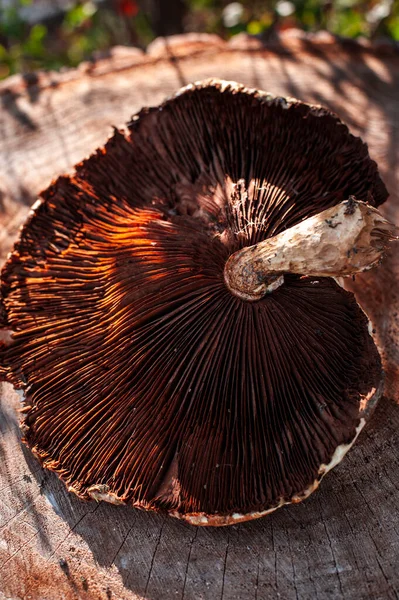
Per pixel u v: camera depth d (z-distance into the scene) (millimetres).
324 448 394
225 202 418
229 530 416
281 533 414
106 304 416
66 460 412
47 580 410
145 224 423
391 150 514
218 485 396
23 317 429
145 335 407
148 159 446
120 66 550
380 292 470
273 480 394
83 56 830
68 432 412
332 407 399
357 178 429
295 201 420
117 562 413
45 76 548
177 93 435
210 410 398
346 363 413
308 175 426
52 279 430
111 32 852
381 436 430
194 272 406
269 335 402
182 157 442
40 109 536
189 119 439
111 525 419
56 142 525
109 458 406
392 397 440
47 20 938
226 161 434
